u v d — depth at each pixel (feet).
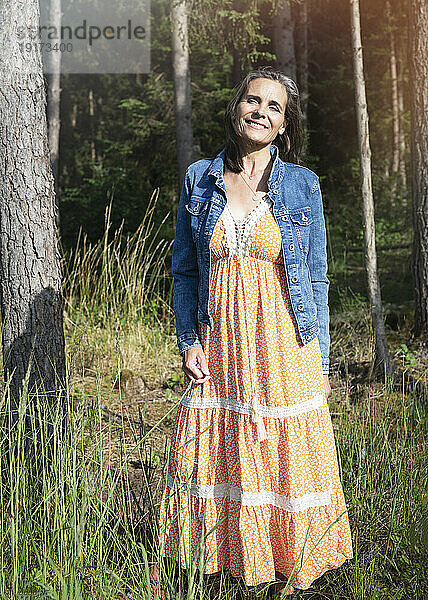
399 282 30.35
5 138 11.37
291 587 8.79
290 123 8.98
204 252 8.56
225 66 50.39
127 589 8.62
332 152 54.90
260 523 8.49
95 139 74.69
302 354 8.54
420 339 19.88
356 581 9.08
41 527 8.42
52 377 11.73
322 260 8.84
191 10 28.96
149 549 9.26
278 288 8.47
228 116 8.54
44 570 7.84
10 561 8.54
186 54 31.91
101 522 8.38
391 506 10.66
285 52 37.60
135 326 19.77
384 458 11.62
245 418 8.39
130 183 43.96
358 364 18.40
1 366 15.67
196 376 8.60
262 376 8.41
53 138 38.17
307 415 8.52
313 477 8.59
